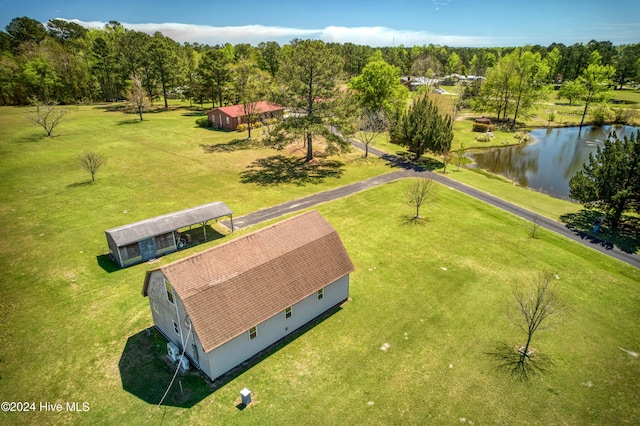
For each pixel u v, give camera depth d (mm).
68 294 26453
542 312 21328
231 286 21062
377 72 75125
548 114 101188
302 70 53562
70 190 44312
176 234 32750
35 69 99125
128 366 20766
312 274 24172
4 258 30453
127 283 27875
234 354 20469
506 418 18047
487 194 46625
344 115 54438
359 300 26688
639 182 35594
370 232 36031
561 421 17953
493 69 95500
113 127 78000
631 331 23953
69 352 21594
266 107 84438
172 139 69625
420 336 23281
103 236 34219
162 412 18016
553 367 21062
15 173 49250
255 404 18547
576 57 145625
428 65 161625
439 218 39250
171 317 21328
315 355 21797
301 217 27125
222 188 46281
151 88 100312
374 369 20797
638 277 29625
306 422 17641
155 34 134625
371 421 17750
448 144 56719
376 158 60719
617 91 136500
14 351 21578
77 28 159375
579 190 38688
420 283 28516
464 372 20672
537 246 34031
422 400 18922
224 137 72312
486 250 33219
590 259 32062
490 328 24031
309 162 57406
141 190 44906
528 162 64188
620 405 18812
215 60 92312
